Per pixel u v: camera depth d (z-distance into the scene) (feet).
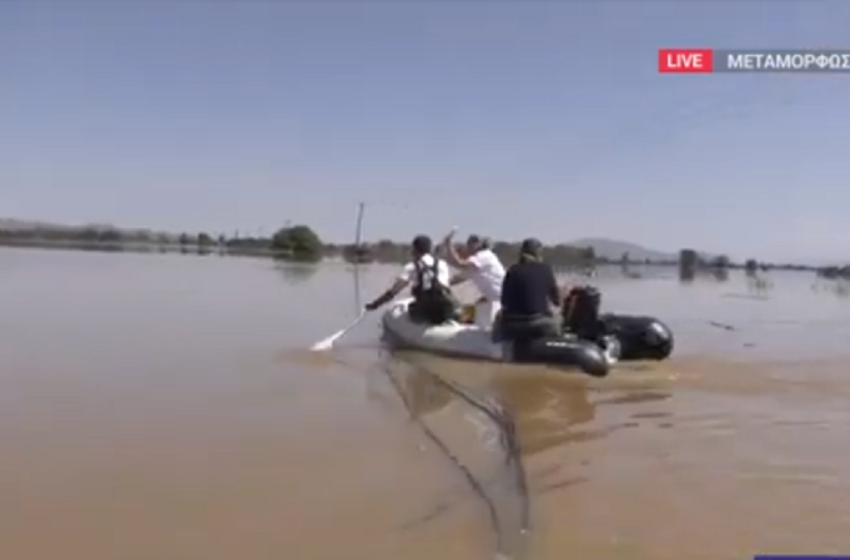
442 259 31.81
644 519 11.91
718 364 26.53
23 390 21.56
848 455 15.03
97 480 14.03
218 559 10.87
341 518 12.32
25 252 158.20
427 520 12.20
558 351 25.50
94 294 54.08
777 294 73.00
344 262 159.02
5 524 12.07
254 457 15.39
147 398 20.79
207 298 53.78
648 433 16.72
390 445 16.31
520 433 16.74
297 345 30.94
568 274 40.29
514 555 10.86
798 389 21.81
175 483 13.89
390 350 29.89
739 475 13.83
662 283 92.27
